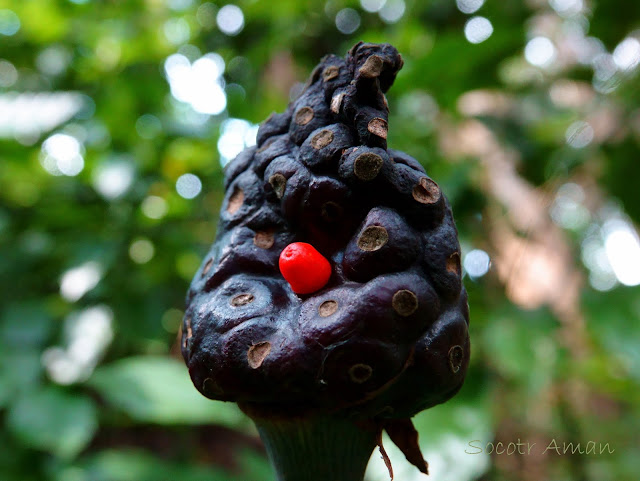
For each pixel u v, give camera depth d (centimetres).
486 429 26
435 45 30
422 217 11
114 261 35
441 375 11
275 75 46
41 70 40
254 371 10
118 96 37
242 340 11
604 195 36
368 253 10
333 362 10
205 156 38
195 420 31
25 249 36
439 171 34
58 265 37
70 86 41
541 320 30
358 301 10
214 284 12
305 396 11
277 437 11
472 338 31
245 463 35
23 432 28
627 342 28
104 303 36
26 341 33
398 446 12
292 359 10
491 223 35
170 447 42
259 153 12
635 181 30
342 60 12
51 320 34
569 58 37
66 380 31
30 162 35
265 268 11
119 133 37
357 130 11
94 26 39
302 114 12
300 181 11
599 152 30
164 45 39
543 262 35
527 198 34
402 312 10
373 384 10
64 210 35
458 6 41
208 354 11
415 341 10
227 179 13
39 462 32
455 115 34
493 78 32
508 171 35
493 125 34
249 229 12
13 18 39
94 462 33
